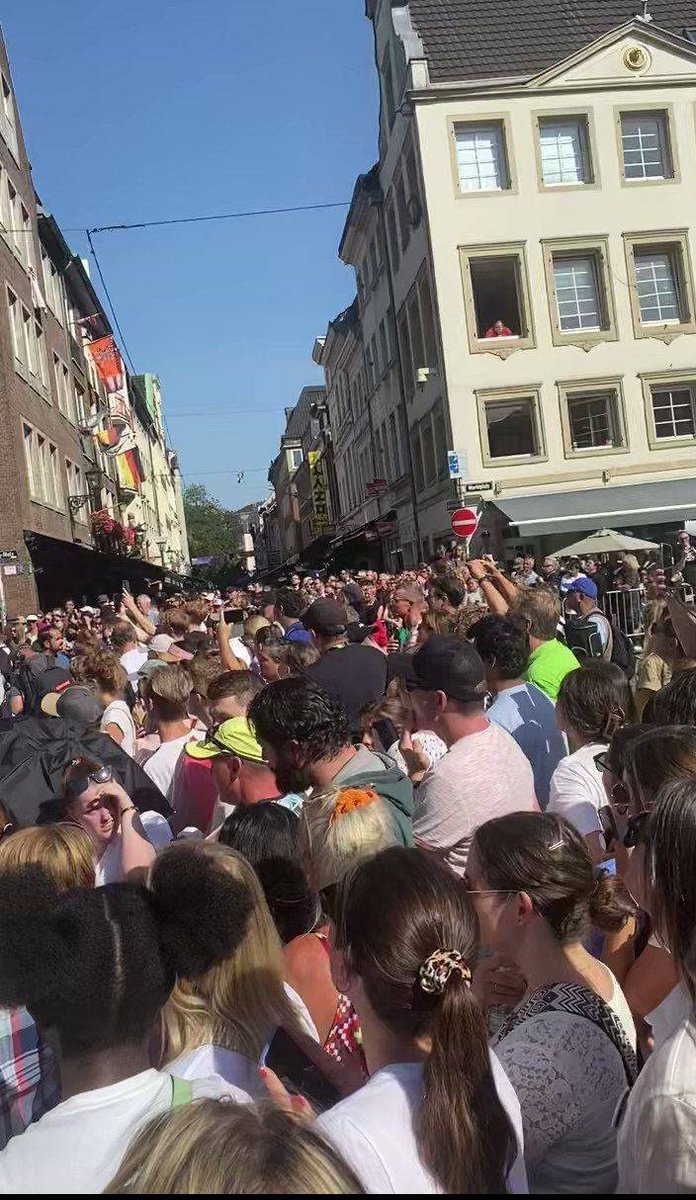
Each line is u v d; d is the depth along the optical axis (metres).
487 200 30.97
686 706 3.83
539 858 2.53
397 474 41.66
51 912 2.09
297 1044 2.53
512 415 32.44
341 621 6.71
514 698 5.29
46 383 32.00
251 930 2.46
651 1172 1.83
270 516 124.50
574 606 8.73
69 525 33.59
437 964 1.94
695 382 31.84
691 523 29.05
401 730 4.93
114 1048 2.02
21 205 31.27
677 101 31.48
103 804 3.79
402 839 3.12
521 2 33.12
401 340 38.00
